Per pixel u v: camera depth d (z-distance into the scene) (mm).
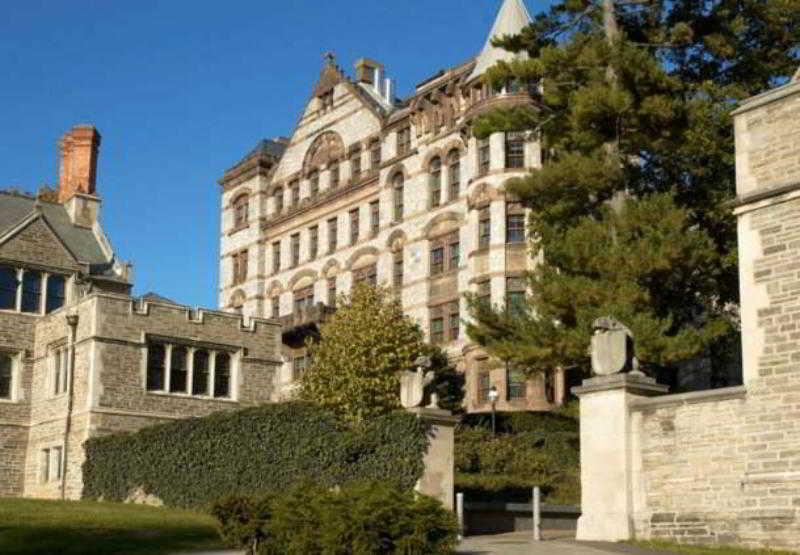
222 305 67688
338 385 41688
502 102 46875
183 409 40344
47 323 42625
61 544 19750
